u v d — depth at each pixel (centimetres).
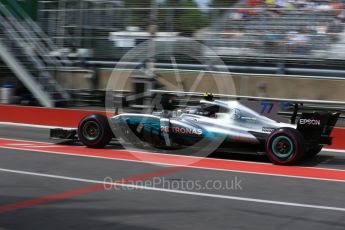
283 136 1104
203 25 1888
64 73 2070
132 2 1988
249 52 1825
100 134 1288
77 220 659
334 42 1709
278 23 1788
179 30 1919
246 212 711
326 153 1362
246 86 1797
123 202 759
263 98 1733
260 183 921
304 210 729
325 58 1722
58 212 698
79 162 1114
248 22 1828
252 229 628
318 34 1730
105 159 1159
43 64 2064
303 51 1753
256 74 1781
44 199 773
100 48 2036
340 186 912
